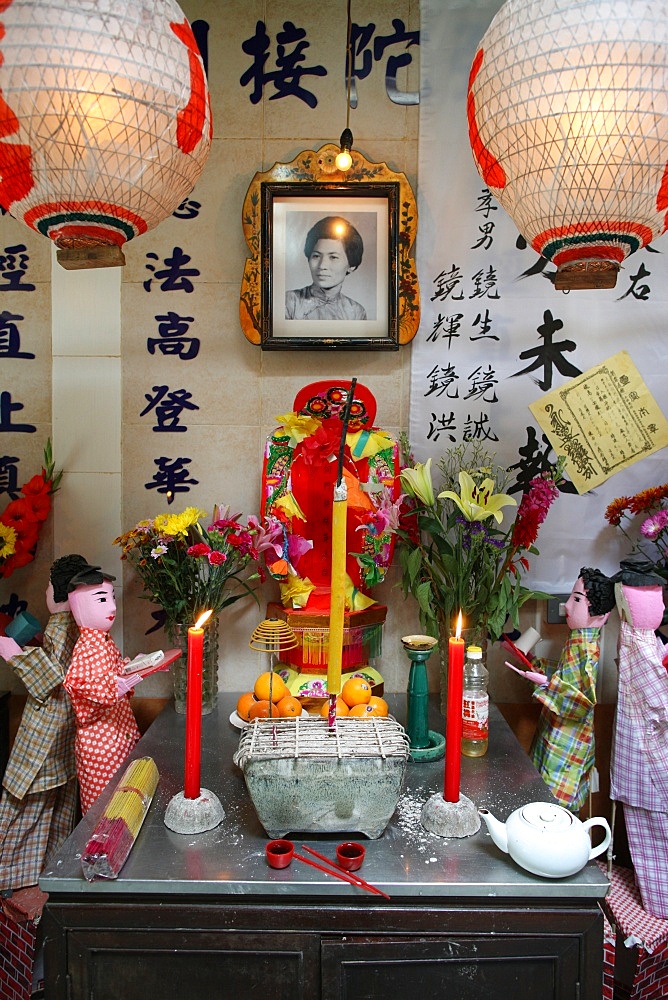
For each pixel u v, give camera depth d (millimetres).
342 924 1276
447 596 1941
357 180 2045
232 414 2148
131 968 1284
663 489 2029
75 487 2156
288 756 1356
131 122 1162
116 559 2164
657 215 1293
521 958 1283
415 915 1270
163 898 1271
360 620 1942
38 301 2141
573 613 1918
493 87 1233
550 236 1342
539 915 1273
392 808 1378
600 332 2100
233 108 2113
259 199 2047
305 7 2100
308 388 1941
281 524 1890
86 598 1787
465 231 2098
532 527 1851
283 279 2080
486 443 2121
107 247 1336
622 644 1868
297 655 1916
